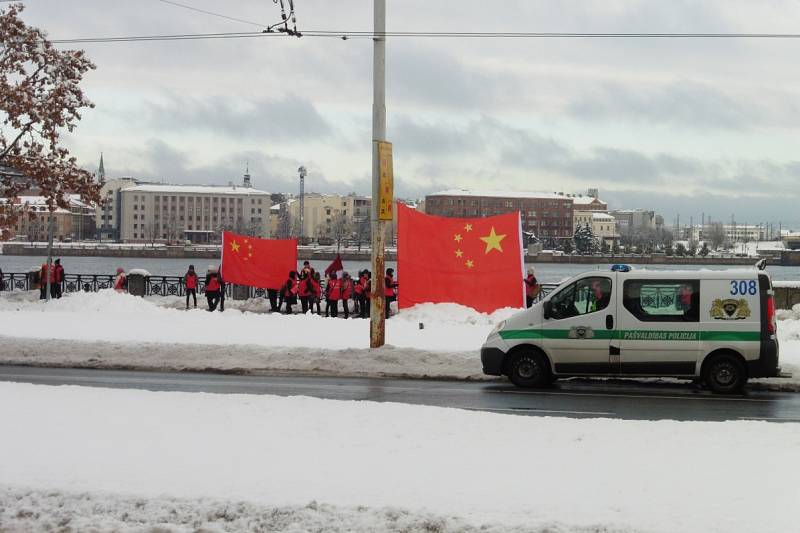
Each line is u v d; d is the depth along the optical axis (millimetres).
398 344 24562
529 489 8914
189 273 40844
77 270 100062
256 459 10141
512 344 18688
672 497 8633
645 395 17500
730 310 17766
